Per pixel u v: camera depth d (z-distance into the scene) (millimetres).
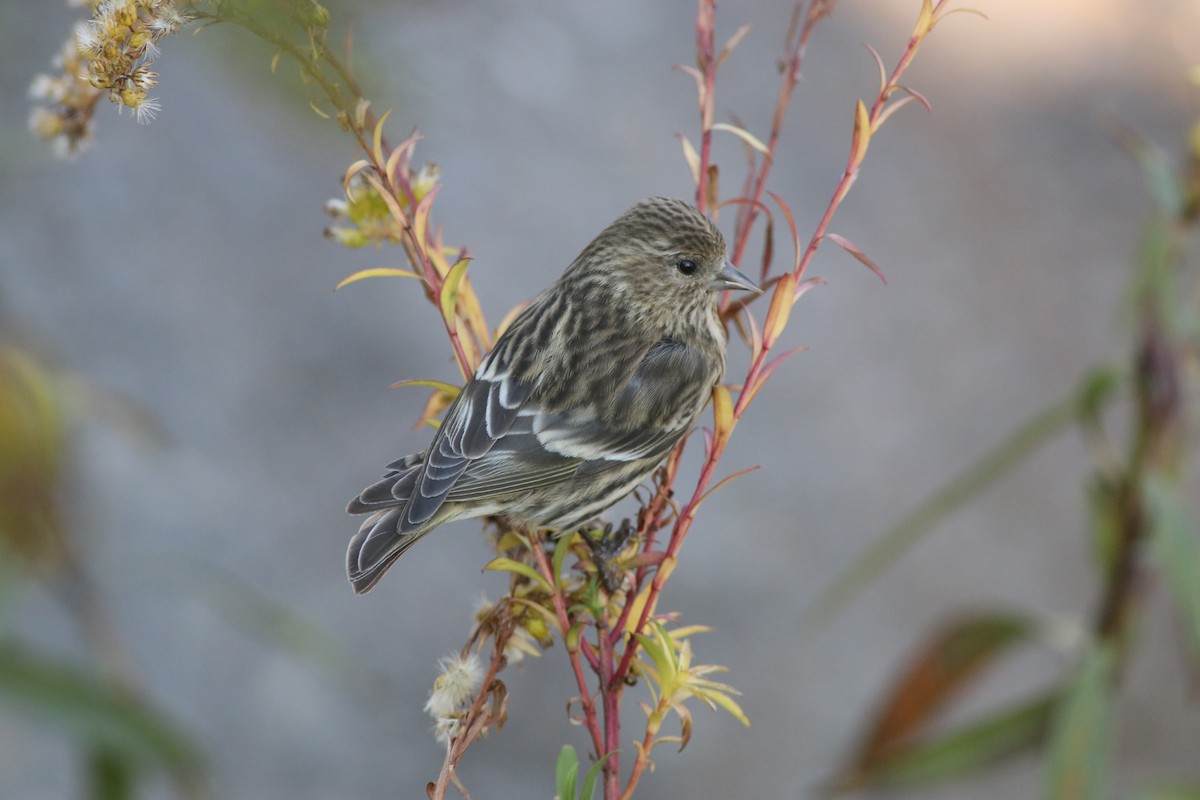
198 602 10828
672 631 3967
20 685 5406
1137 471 6633
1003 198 17266
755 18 19172
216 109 14289
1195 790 6508
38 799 9578
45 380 5488
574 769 3607
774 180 16500
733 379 14062
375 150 3807
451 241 14172
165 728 5566
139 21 3309
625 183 15641
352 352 13164
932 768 7438
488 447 5531
